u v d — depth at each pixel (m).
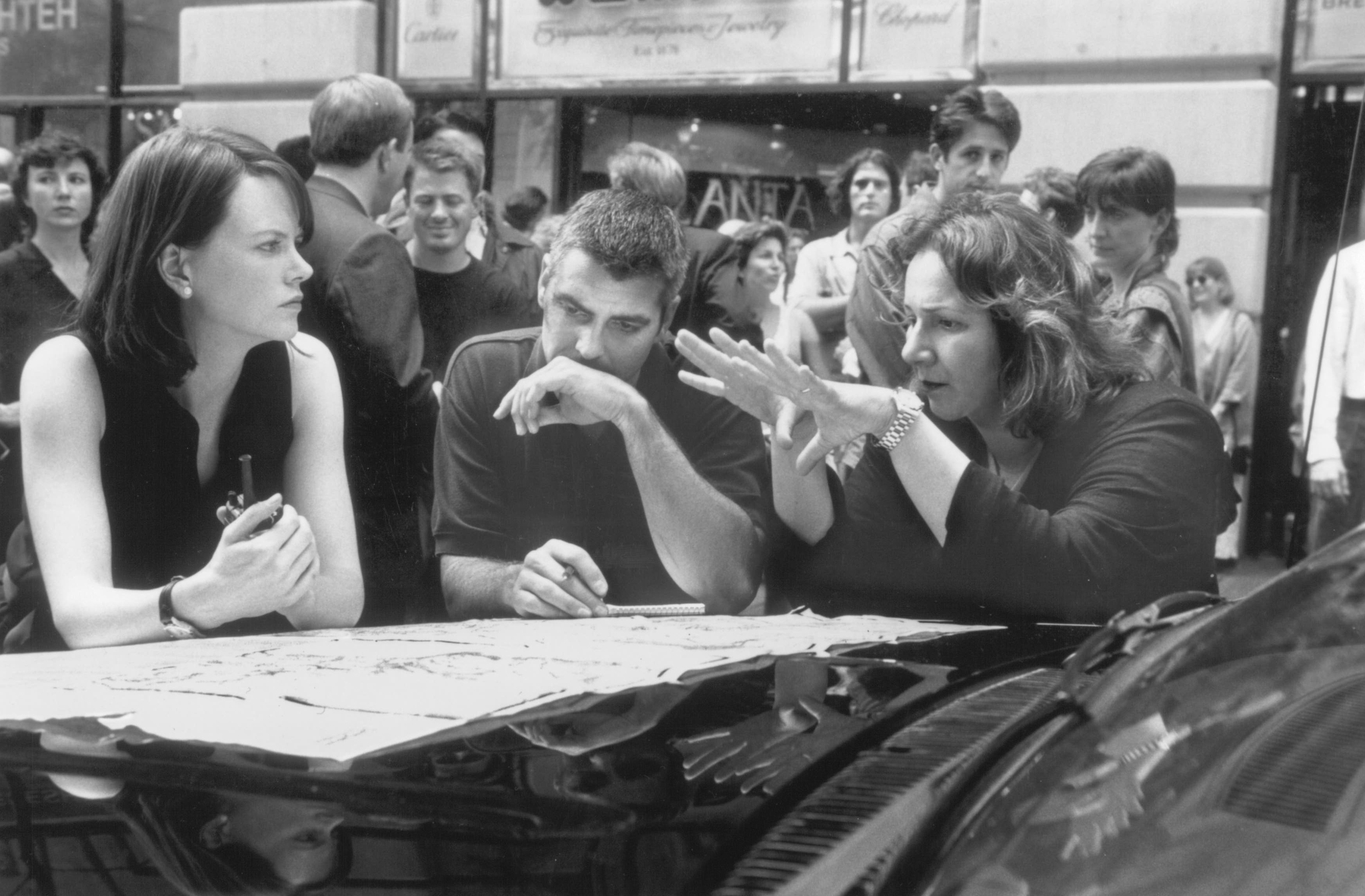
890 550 1.77
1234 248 5.46
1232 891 0.68
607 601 2.05
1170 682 0.88
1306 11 5.36
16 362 3.87
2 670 1.19
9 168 5.41
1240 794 0.74
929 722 0.95
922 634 1.37
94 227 4.08
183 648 1.32
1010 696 1.01
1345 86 5.35
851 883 0.73
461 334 3.29
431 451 2.72
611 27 6.43
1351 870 0.68
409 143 3.11
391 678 1.15
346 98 2.97
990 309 1.77
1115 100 5.57
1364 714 0.80
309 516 1.83
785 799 0.82
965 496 1.67
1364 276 2.98
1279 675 0.86
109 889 0.75
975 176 3.72
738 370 1.77
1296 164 5.45
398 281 2.72
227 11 7.05
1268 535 5.20
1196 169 5.50
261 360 1.78
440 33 6.73
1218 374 5.37
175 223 1.63
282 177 1.69
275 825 0.81
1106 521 1.69
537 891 0.73
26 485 1.66
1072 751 0.82
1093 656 1.01
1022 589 1.68
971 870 0.73
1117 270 3.48
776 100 6.16
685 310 3.99
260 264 1.66
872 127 6.00
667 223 1.95
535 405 1.90
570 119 6.56
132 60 7.41
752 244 4.46
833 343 4.14
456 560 2.01
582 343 1.95
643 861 0.75
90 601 1.58
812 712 1.01
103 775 0.90
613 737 0.95
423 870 0.75
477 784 0.86
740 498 2.04
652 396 2.06
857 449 2.74
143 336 1.66
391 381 2.65
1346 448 3.07
